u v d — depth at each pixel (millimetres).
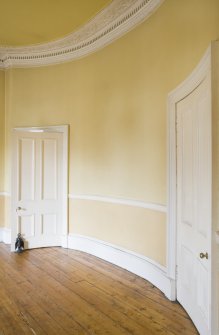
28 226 4793
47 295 3082
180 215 2844
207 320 2096
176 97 2881
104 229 4254
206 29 2344
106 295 3072
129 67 3768
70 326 2488
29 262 4129
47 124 4973
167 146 3057
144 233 3514
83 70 4602
